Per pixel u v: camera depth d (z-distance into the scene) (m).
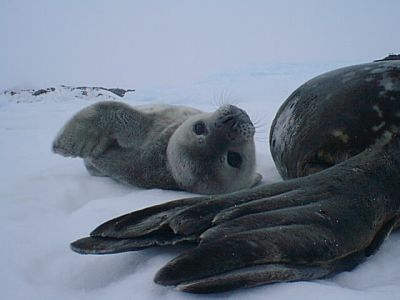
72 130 4.34
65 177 4.59
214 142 4.07
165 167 4.27
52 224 3.25
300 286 2.19
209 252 2.17
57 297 2.24
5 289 2.33
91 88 16.12
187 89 17.03
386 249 2.74
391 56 5.48
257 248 2.20
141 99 15.87
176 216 2.54
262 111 9.85
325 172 2.82
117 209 3.46
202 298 2.12
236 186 4.19
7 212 3.51
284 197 2.57
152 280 2.30
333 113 3.41
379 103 3.24
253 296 2.12
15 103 13.64
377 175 2.79
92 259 2.57
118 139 4.41
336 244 2.36
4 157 6.07
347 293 2.12
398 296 2.09
